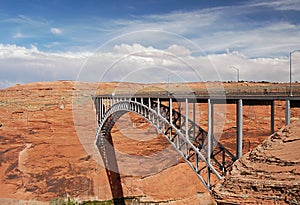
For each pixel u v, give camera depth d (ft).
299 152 38.93
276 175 38.27
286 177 37.63
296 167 37.86
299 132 41.09
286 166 38.52
